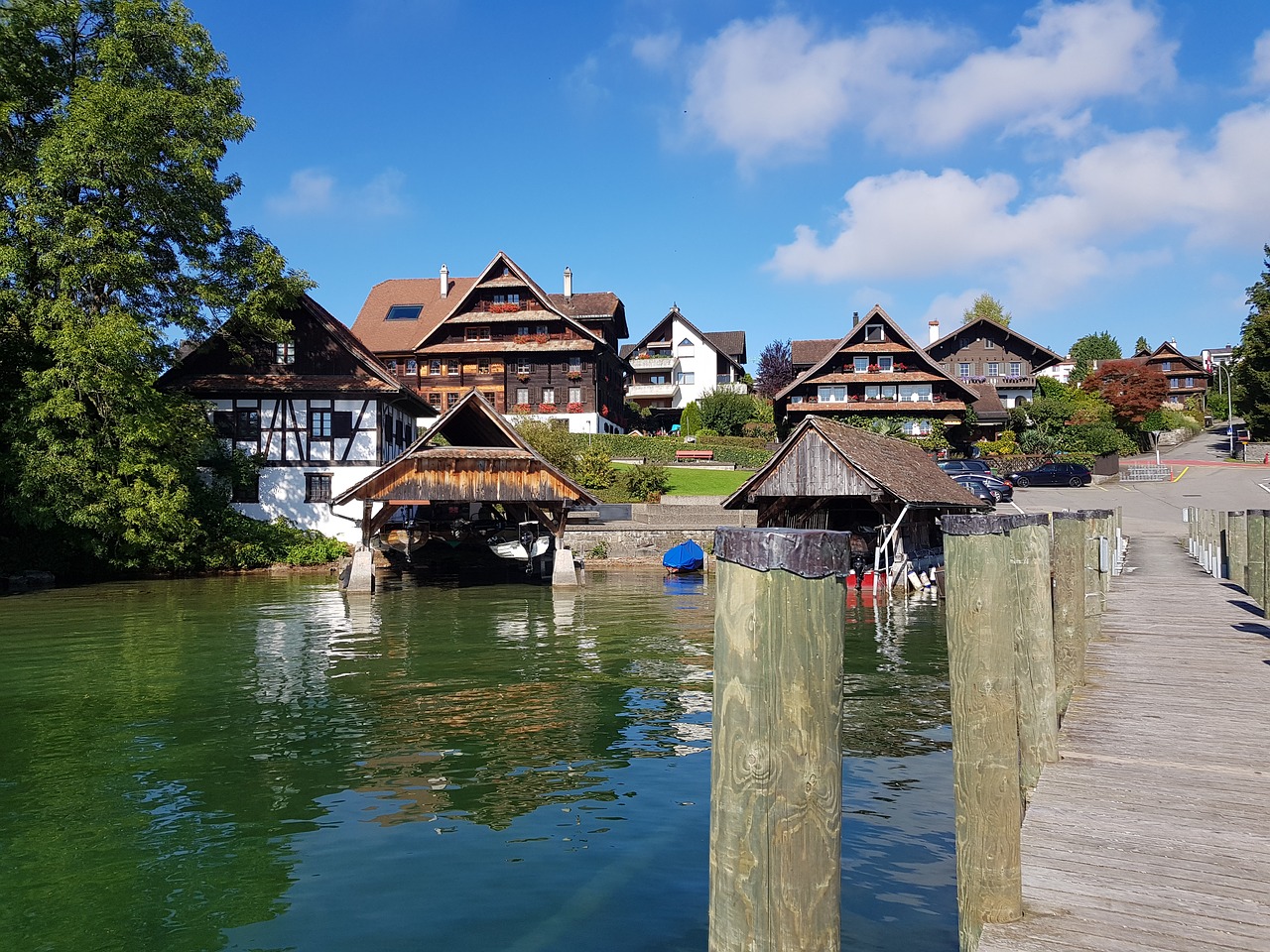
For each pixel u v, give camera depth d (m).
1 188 28.95
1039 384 75.06
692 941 4.99
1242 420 82.44
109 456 30.11
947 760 8.38
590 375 62.06
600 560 38.00
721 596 2.13
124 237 29.62
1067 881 4.07
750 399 71.62
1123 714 7.18
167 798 7.61
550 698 11.54
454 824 6.92
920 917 5.07
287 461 39.62
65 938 5.14
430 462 26.89
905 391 63.62
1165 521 37.66
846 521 31.34
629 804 7.35
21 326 30.56
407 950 4.93
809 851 2.02
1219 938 3.49
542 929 5.15
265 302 35.41
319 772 8.34
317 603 23.95
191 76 32.56
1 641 17.03
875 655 14.91
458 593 26.80
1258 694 7.88
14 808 7.39
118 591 27.27
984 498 33.81
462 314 62.50
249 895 5.67
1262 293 64.50
